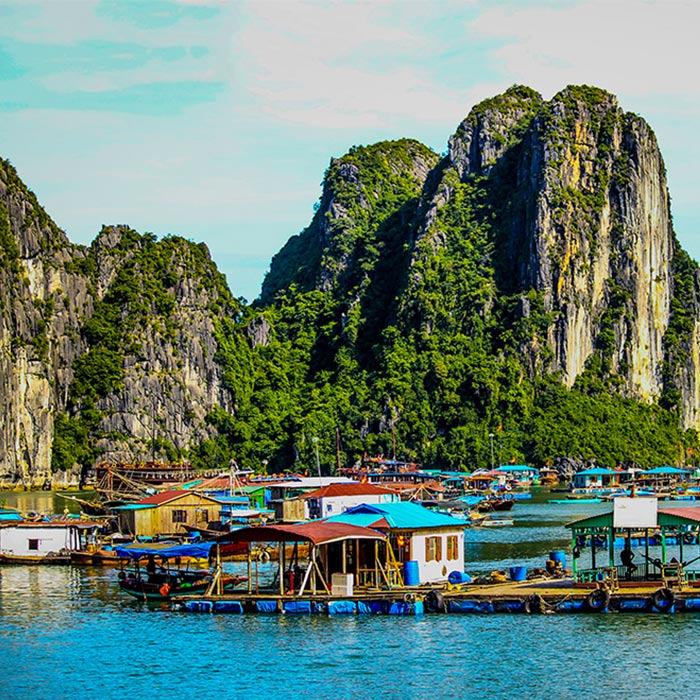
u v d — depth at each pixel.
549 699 65.00
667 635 75.75
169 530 138.25
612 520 87.94
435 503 187.00
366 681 68.75
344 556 86.62
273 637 78.62
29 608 93.06
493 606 83.12
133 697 67.62
